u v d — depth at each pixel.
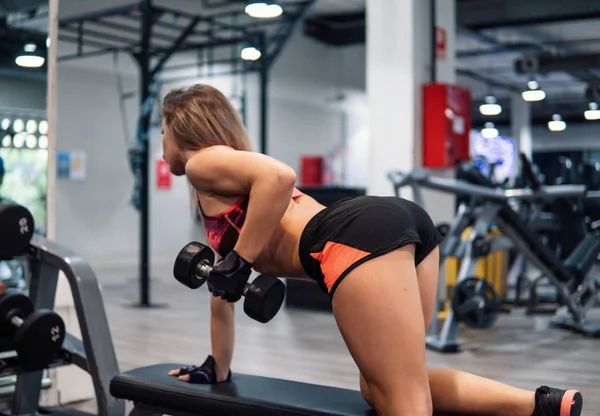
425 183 4.55
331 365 4.00
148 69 6.51
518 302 6.40
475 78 14.54
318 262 1.75
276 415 1.97
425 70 6.00
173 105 1.94
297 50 12.12
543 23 9.68
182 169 2.02
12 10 3.07
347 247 1.70
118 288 7.65
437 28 6.13
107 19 9.13
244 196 1.83
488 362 4.08
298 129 13.08
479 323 4.33
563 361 4.11
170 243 11.05
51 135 3.16
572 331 5.12
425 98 5.89
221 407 2.06
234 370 3.86
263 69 7.34
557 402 1.78
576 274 5.14
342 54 13.09
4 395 3.05
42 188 3.13
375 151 6.00
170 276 8.90
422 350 1.69
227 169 1.77
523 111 16.31
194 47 7.35
